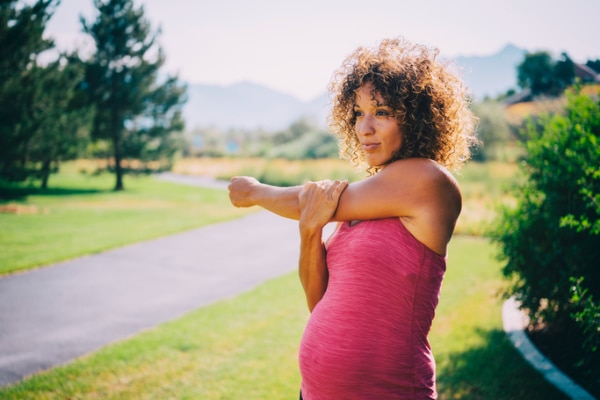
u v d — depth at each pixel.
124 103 24.80
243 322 5.15
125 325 5.37
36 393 3.51
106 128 24.88
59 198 20.30
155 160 26.75
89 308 5.98
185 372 3.85
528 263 3.88
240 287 7.01
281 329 4.89
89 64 23.58
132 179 35.50
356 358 1.10
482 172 17.25
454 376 3.50
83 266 8.34
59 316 5.68
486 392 3.22
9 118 15.86
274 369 3.87
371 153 1.23
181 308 6.00
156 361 4.09
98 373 3.86
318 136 33.38
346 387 1.11
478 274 6.89
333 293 1.18
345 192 1.19
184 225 13.22
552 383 3.28
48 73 17.19
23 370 4.14
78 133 18.88
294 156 31.59
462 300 5.55
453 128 1.28
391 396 1.10
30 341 4.88
